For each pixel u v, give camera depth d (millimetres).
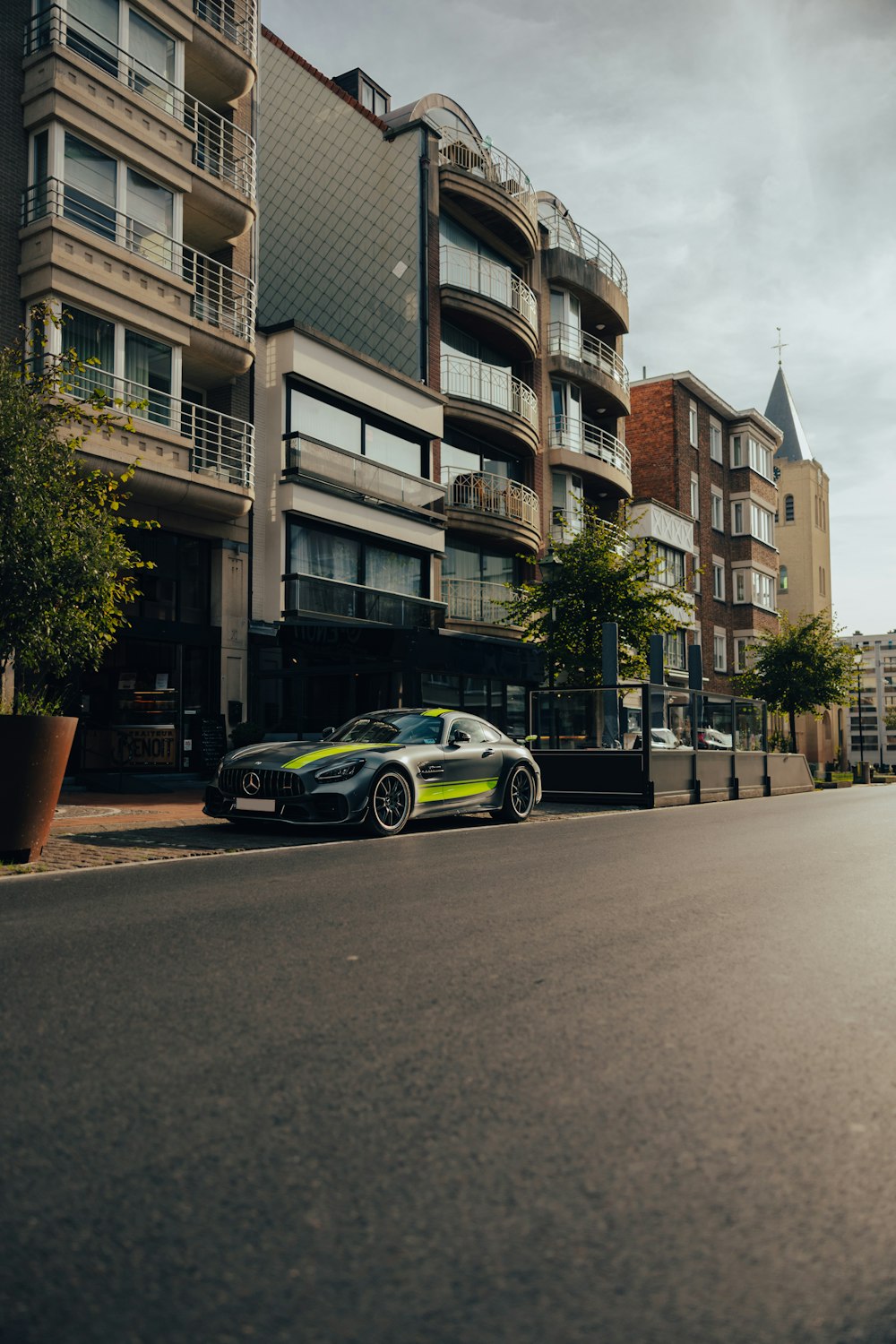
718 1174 2355
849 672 35938
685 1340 1713
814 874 7383
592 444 32312
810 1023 3535
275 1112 2701
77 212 15922
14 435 8094
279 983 4043
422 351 25094
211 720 18531
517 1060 3129
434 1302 1825
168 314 17203
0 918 5449
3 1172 2330
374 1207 2182
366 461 22000
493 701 24000
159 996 3828
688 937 4977
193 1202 2197
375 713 11852
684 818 13047
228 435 19500
